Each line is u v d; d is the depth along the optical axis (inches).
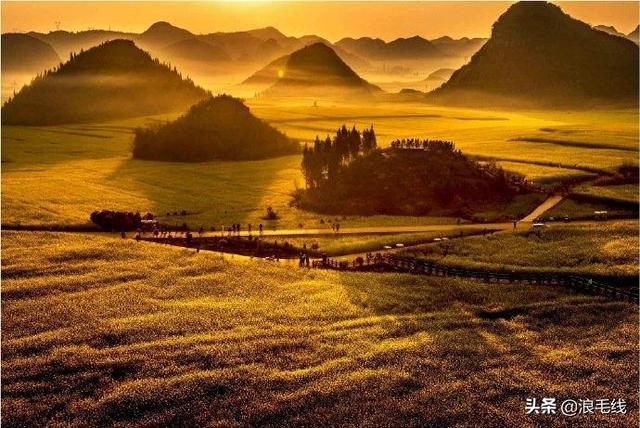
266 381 2790.4
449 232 4832.7
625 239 4505.4
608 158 7352.4
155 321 3309.5
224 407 2642.7
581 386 2800.2
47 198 5964.6
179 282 3846.0
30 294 3622.0
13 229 4982.8
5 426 2529.5
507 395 2738.7
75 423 2549.2
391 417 2588.6
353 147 6274.6
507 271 3951.8
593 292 3698.3
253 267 4111.7
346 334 3198.8
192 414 2605.8
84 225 5073.8
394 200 5649.6
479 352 3056.1
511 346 3120.1
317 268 4128.9
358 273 4018.2
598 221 5118.1
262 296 3649.1
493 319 3415.4
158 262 4173.2
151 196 6195.9
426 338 3176.7
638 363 2972.4
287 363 2933.1
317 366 2906.0
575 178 6348.4
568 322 3353.8
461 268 4033.0
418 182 5792.3
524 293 3690.9
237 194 6304.1
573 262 4097.0
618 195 5629.9
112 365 2908.5
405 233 4840.1
